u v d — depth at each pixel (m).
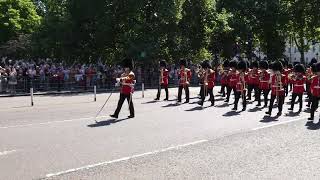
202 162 9.90
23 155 10.48
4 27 56.62
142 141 12.26
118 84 17.22
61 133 13.50
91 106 21.78
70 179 8.49
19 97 28.39
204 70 22.23
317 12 59.44
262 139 12.74
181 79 23.70
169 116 17.80
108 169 9.24
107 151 10.95
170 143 11.99
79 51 45.34
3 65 37.25
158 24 43.97
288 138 12.95
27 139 12.49
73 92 32.97
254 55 57.69
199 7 47.22
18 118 17.12
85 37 45.16
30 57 49.09
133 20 44.34
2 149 11.13
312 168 9.44
